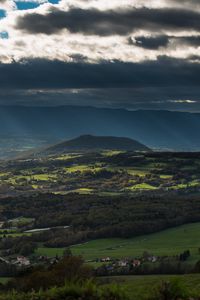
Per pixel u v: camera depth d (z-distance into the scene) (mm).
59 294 16219
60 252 166375
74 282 17031
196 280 35531
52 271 42812
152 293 16188
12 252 168500
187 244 168125
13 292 17109
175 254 147375
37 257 157875
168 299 15891
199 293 16375
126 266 126250
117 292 16125
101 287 16719
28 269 50875
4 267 126938
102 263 136625
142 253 155250
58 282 38500
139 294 16484
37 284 38375
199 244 166250
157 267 121125
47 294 16328
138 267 122938
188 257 140750
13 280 49406
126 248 169000
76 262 48250
